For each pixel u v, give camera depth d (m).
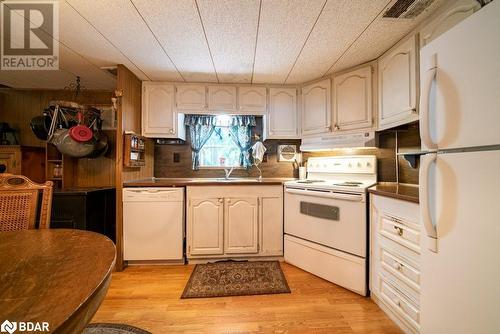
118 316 1.57
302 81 2.65
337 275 1.96
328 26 1.64
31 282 0.63
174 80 2.62
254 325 1.48
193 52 2.00
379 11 1.48
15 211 1.31
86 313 0.56
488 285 0.78
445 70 0.92
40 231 1.13
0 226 1.27
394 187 1.93
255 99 2.71
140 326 1.47
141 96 2.63
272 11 1.48
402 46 1.77
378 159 2.37
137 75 2.49
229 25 1.63
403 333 1.42
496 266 0.75
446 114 0.92
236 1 1.39
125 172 2.36
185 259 2.44
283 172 3.08
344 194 1.92
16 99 2.95
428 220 1.00
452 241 0.90
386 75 1.96
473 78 0.81
